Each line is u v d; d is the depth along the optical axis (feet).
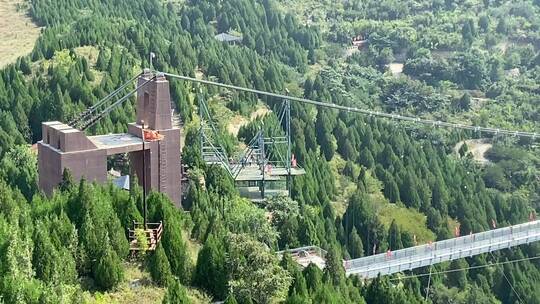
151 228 313.32
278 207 468.75
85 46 654.12
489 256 565.53
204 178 468.34
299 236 442.91
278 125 604.49
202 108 554.05
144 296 283.59
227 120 625.82
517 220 620.08
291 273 312.09
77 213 303.48
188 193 431.84
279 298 294.87
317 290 302.45
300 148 583.17
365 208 547.90
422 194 603.67
